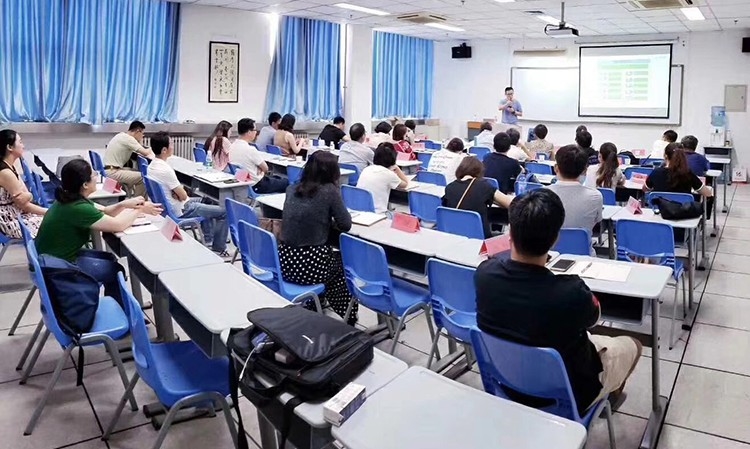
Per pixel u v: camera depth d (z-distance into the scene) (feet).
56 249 10.02
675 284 12.12
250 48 31.42
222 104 30.81
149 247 9.42
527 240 5.88
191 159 29.22
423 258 10.79
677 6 26.78
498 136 18.21
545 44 40.75
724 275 16.29
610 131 39.29
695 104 36.35
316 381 4.77
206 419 8.66
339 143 26.86
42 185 18.33
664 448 8.18
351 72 35.96
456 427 4.44
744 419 8.95
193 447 7.97
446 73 44.96
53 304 7.99
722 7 26.91
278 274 9.98
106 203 14.88
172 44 28.45
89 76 25.91
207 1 28.02
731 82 35.22
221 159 21.56
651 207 15.81
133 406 8.84
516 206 5.97
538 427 4.45
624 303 8.41
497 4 27.48
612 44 38.17
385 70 40.47
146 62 27.68
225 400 6.70
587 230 10.82
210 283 7.72
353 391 4.75
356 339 5.29
